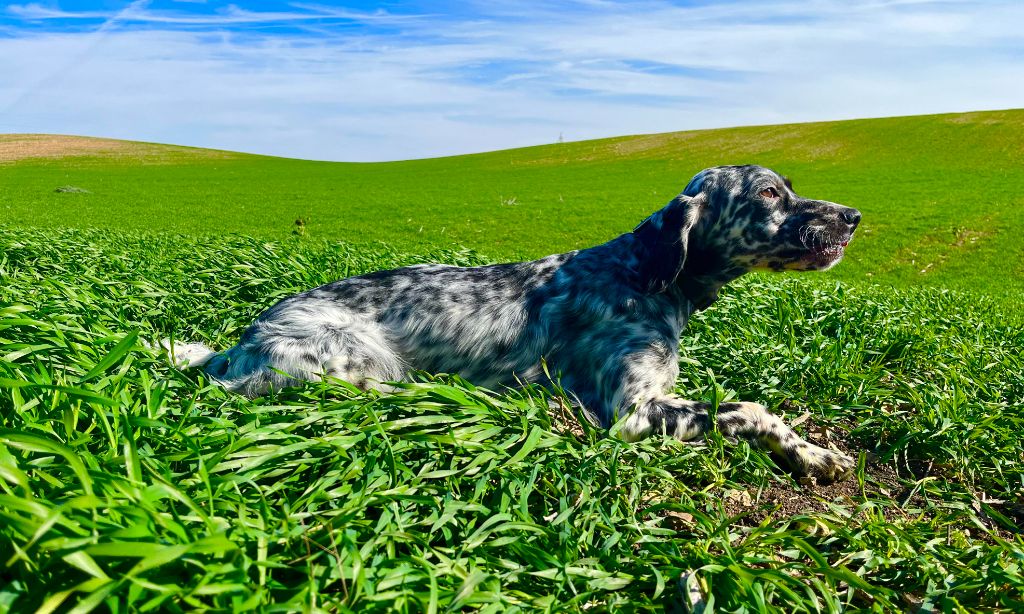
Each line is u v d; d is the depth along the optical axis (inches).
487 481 27.4
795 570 25.8
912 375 49.0
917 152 488.1
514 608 20.7
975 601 24.4
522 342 39.0
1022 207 264.1
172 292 54.6
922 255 208.7
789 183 41.9
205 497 22.0
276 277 59.9
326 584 20.0
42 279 48.9
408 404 30.0
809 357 44.8
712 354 47.1
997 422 38.5
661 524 29.1
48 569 17.5
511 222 274.1
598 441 31.8
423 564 21.1
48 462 21.8
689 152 588.1
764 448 35.8
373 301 39.0
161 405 27.5
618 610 22.5
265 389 35.6
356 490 24.9
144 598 17.4
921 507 32.9
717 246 40.8
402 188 430.9
